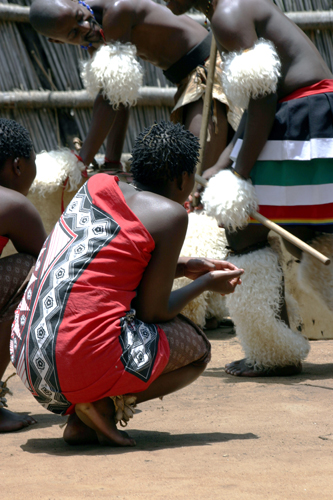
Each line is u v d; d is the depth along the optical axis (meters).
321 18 13.98
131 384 4.71
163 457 4.44
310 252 6.84
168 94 14.20
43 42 13.82
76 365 4.56
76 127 14.24
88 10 9.77
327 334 9.88
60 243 4.89
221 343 9.73
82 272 4.67
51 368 4.60
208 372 7.92
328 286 7.47
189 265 5.61
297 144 7.09
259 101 7.04
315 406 5.93
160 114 14.41
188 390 6.94
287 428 5.20
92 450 4.78
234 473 4.00
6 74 13.41
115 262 4.70
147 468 4.17
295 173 7.14
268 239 7.75
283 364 7.46
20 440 5.23
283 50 7.20
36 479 4.01
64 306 4.62
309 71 7.22
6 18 13.31
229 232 7.51
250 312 7.29
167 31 9.85
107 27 9.65
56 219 10.75
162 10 9.91
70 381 4.59
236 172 7.28
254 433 5.09
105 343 4.59
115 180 4.90
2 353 5.56
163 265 4.79
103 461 4.40
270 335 7.30
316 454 4.41
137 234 4.73
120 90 9.68
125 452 4.64
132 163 5.25
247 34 7.10
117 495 3.63
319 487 3.71
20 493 3.72
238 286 7.38
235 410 5.91
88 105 14.12
